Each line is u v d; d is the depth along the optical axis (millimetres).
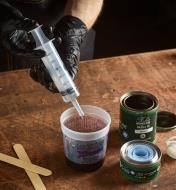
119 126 1106
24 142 1108
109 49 2574
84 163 1021
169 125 1143
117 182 1006
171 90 1271
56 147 1096
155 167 987
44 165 1048
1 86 1290
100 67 1370
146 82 1305
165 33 2701
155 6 2875
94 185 1000
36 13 1520
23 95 1258
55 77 1054
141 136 1064
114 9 2885
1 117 1181
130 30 2725
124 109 1048
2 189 992
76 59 1178
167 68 1362
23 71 1353
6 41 1090
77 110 1051
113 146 1095
